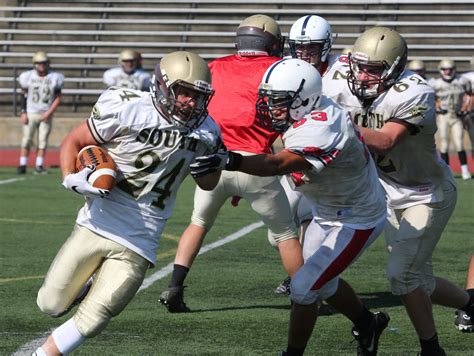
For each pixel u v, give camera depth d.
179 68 12.91
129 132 13.17
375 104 15.16
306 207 20.17
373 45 14.87
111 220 13.41
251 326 17.56
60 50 68.25
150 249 13.57
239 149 18.11
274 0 68.75
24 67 63.19
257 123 18.08
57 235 28.09
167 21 68.69
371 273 23.00
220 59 18.86
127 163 13.31
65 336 13.19
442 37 65.69
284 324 17.72
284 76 13.52
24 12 70.44
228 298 20.02
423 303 15.25
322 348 16.12
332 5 68.19
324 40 18.44
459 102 45.81
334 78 15.73
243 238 28.05
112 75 48.06
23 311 18.50
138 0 70.06
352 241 14.28
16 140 62.19
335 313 19.00
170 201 13.70
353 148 13.77
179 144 13.30
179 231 29.17
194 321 17.94
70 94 65.31
